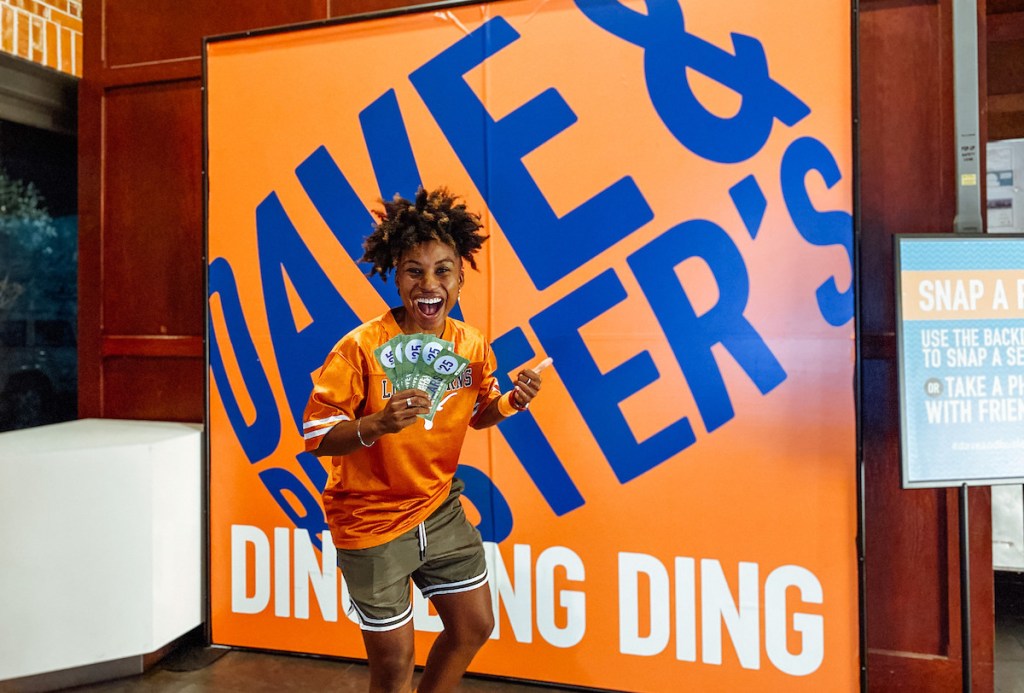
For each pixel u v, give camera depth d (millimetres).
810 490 2170
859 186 2115
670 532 2270
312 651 2584
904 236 1893
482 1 2377
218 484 2668
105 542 2371
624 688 2311
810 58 2148
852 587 2139
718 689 2240
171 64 2891
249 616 2648
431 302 1736
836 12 2129
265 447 2615
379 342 1765
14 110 2906
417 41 2445
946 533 2227
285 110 2580
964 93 2025
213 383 2670
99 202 3010
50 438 2537
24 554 2281
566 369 2338
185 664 2555
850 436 2139
